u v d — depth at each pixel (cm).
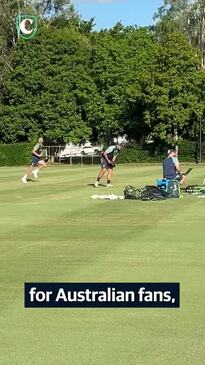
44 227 1480
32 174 3928
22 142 6562
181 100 5975
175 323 722
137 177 3438
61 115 6450
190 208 1864
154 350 634
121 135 6581
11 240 1291
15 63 6538
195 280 916
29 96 6469
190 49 6031
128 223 1538
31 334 687
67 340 666
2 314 761
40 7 7975
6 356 620
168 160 2211
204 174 3775
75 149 6838
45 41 6431
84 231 1409
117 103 6375
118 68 6319
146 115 6062
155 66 6084
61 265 1027
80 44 6606
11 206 1953
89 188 2633
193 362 601
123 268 998
